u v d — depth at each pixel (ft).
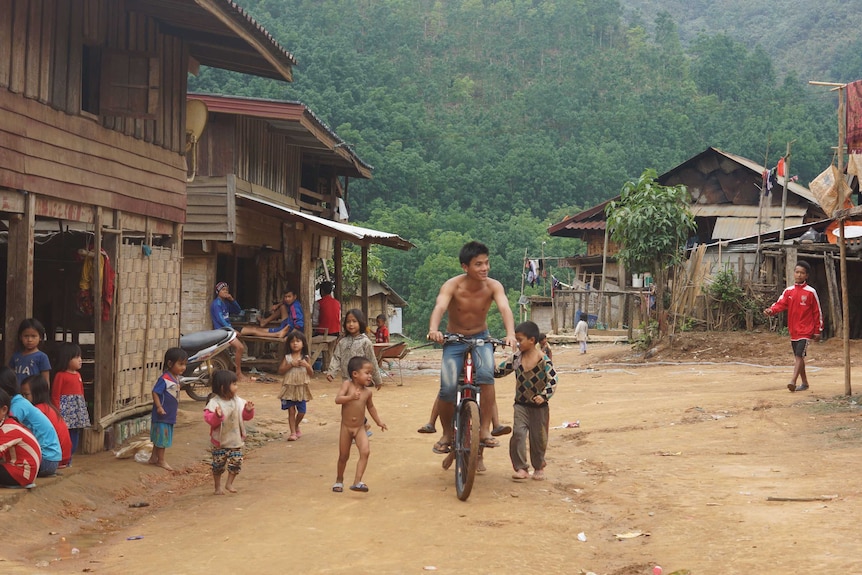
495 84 472.03
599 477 26.78
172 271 38.86
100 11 32.40
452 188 324.60
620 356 78.33
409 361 84.23
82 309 32.86
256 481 28.14
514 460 26.68
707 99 388.16
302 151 81.30
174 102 39.32
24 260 27.68
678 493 23.49
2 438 22.88
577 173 340.18
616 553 18.80
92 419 32.60
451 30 539.70
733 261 89.97
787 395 40.91
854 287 81.30
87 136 31.40
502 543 19.48
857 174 37.22
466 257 25.54
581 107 400.67
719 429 33.58
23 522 21.77
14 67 26.78
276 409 44.68
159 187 37.52
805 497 21.63
